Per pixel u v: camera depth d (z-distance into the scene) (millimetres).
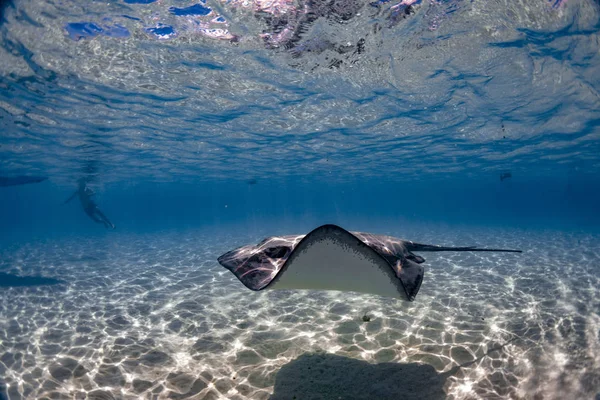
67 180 33594
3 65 9445
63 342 6699
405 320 7426
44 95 11742
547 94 12023
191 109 13664
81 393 4918
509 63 9734
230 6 7270
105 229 44156
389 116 14766
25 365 5770
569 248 17094
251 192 68875
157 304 9164
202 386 5008
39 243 24953
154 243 23297
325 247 3680
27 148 19297
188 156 23922
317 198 96312
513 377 5043
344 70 10258
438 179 43000
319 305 8633
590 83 10984
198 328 7316
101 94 11820
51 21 7578
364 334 6711
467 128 16641
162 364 5715
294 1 7102
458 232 27359
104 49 8844
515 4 7184
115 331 7246
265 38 8492
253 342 6484
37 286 11289
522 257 14672
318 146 20859
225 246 20703
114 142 18672
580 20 7652
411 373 5188
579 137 18312
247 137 18422
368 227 35344
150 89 11523
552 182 49219
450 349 5969
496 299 8867
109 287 11086
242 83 11188
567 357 5602
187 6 7254
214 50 9047
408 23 7828
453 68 10070
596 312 7719
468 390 4719
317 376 5160
